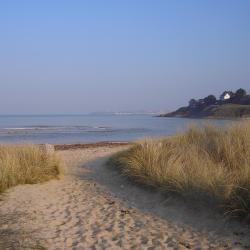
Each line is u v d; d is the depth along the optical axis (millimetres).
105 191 10914
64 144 27875
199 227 7660
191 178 9086
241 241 6840
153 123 79688
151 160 11617
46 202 9766
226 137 11703
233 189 8023
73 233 7508
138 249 6719
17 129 52156
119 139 35844
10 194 10438
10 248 6559
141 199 9836
